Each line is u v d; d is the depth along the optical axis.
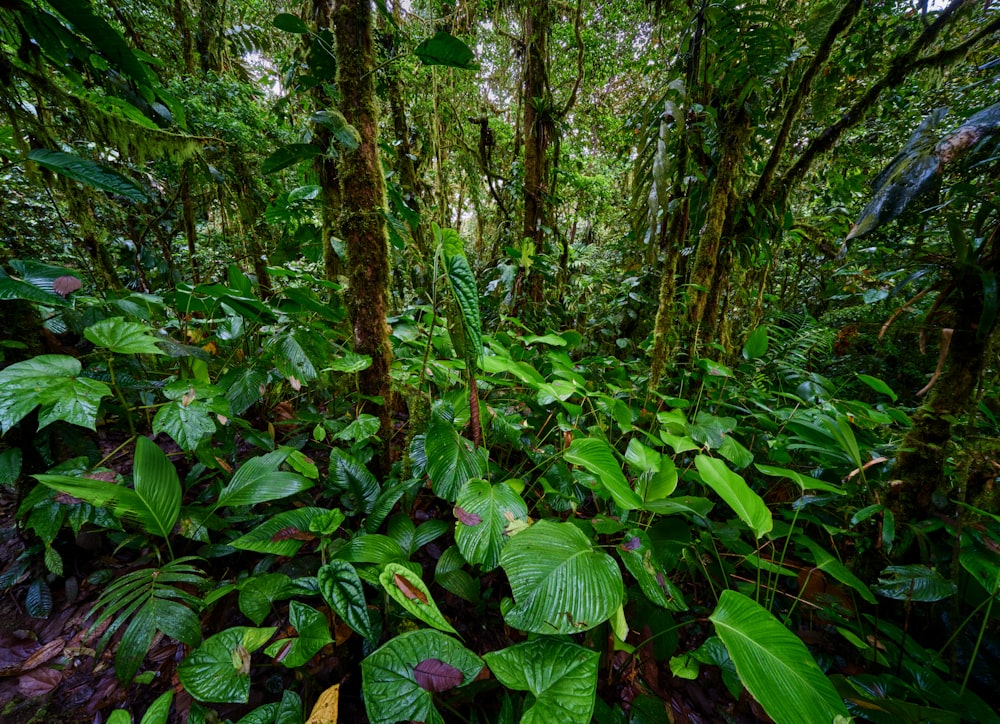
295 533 1.47
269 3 4.57
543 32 4.51
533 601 1.15
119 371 1.89
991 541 1.47
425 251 4.36
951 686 1.36
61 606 1.56
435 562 1.85
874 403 3.78
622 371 3.27
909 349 3.88
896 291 1.68
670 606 1.29
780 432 2.41
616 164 7.28
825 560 1.61
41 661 1.38
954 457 1.75
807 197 5.52
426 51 1.66
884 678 1.38
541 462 2.08
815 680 1.02
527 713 1.01
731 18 2.63
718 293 3.64
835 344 2.26
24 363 1.32
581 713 0.99
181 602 1.47
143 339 1.55
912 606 1.70
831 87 3.26
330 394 2.79
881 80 2.82
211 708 1.20
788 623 1.71
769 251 3.65
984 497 1.77
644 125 2.97
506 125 5.99
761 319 5.01
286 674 1.36
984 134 1.20
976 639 1.55
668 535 1.84
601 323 4.75
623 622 1.22
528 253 3.67
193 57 4.56
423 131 5.14
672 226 2.99
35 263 1.48
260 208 3.60
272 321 2.05
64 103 1.68
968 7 2.41
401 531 1.71
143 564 1.66
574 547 1.30
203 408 1.61
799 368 3.61
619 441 2.53
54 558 1.48
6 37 1.47
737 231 3.57
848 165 3.92
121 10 3.52
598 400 2.33
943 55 2.55
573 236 8.31
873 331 3.94
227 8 5.07
